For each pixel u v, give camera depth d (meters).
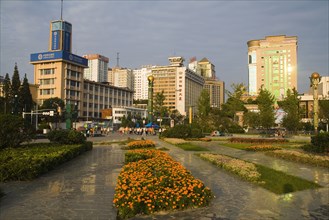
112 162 15.34
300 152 18.52
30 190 8.84
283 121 53.28
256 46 128.62
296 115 52.94
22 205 7.28
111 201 7.67
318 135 19.27
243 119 61.34
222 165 13.45
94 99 115.62
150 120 53.34
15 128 15.48
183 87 120.69
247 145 27.48
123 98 137.75
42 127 63.84
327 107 51.62
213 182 10.34
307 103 88.75
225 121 58.56
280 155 17.44
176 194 6.80
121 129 70.25
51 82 95.75
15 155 12.16
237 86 64.62
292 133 53.50
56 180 10.40
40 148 15.55
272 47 119.00
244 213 6.77
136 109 128.88
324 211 7.00
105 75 185.12
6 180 10.13
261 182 10.05
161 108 76.19
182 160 16.38
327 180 10.67
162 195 6.83
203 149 22.94
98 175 11.44
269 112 50.44
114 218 6.34
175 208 6.81
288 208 7.22
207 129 55.09
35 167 10.50
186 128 36.53
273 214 6.74
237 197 8.25
